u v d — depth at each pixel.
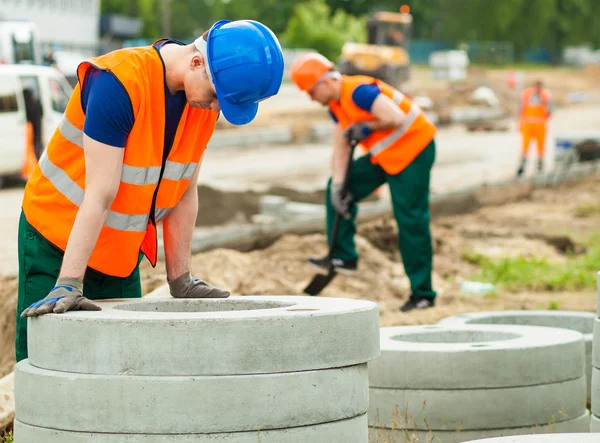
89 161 4.35
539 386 5.58
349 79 9.45
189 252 5.09
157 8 104.25
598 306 5.52
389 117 9.20
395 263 12.25
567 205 19.41
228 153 30.11
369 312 4.12
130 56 4.37
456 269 12.59
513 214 17.64
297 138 35.09
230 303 4.88
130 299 4.85
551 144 35.19
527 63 106.69
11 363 7.91
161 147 4.55
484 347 5.56
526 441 3.93
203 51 4.39
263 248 12.13
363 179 9.73
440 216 17.09
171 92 4.47
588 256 13.45
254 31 4.38
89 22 66.56
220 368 3.77
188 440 3.75
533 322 7.67
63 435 3.88
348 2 111.06
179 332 3.75
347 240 9.93
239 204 16.19
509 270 12.12
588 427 5.89
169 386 3.74
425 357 5.48
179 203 4.99
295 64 9.43
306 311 4.00
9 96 19.33
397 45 47.84
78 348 3.87
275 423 3.82
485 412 5.49
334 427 3.96
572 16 114.62
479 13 110.31
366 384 4.16
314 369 3.90
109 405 3.78
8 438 5.57
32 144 19.67
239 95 4.34
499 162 28.75
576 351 5.75
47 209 4.72
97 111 4.27
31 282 4.80
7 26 26.22
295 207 15.80
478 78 68.56
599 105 61.16
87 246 4.35
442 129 43.28
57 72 20.81
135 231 4.71
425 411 5.49
